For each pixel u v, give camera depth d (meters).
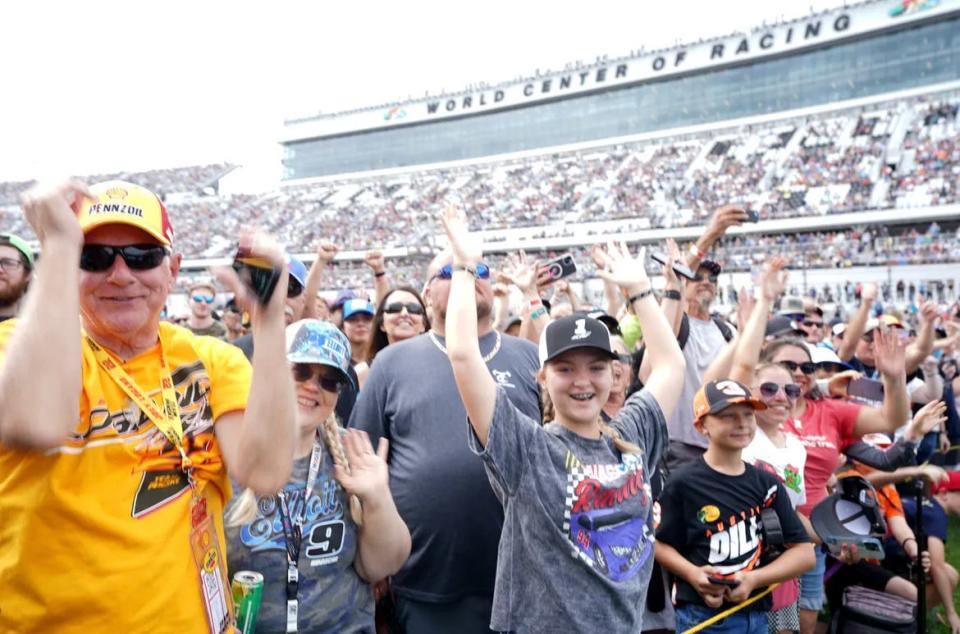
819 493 4.20
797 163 39.75
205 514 1.79
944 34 41.38
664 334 2.81
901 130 39.53
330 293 33.56
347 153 62.66
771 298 4.06
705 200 38.94
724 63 47.81
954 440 6.66
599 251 2.98
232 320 6.82
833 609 4.32
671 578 3.57
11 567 1.54
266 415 1.66
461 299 2.41
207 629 1.74
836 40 44.19
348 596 2.37
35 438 1.38
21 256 3.23
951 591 4.54
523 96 54.97
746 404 3.26
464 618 2.84
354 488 2.36
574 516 2.26
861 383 4.78
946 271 24.75
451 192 51.28
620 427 2.56
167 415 1.71
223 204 56.12
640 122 51.28
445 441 2.91
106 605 1.55
